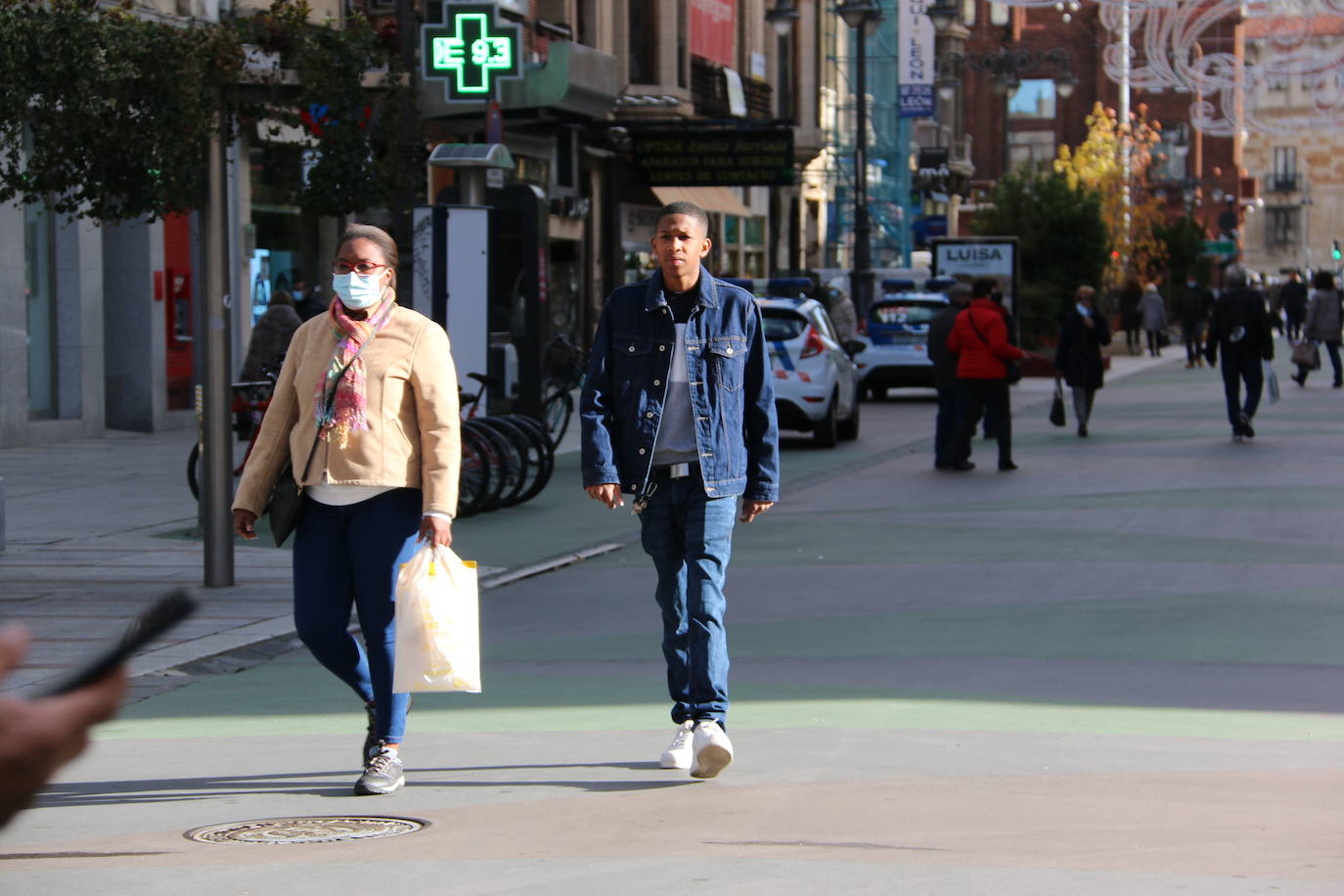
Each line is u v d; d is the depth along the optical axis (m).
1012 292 96.88
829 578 30.66
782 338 60.44
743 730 18.56
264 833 14.43
